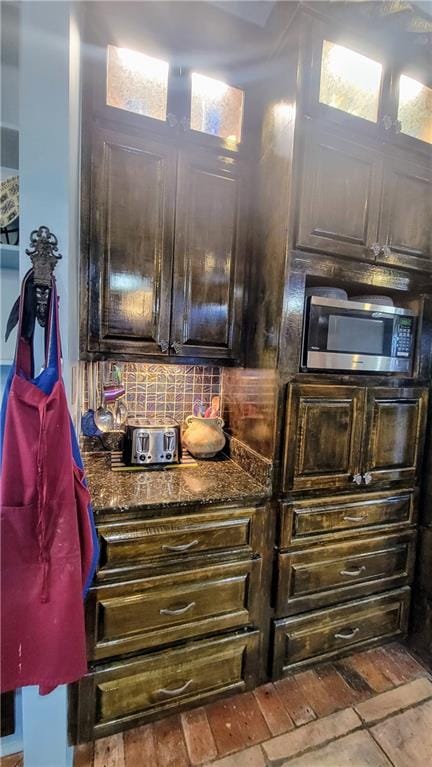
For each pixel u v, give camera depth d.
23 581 0.96
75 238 1.22
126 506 1.20
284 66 1.36
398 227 1.53
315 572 1.50
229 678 1.39
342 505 1.54
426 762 1.22
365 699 1.45
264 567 1.42
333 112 1.36
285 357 1.38
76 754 1.20
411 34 1.39
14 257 1.22
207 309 1.55
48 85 1.02
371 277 1.52
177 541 1.27
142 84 1.38
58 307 1.06
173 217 1.46
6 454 0.95
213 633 1.36
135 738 1.26
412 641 1.70
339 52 1.37
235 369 1.74
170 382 1.86
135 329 1.44
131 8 1.33
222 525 1.33
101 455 1.70
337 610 1.56
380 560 1.63
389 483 1.64
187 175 1.47
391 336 1.59
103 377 1.73
